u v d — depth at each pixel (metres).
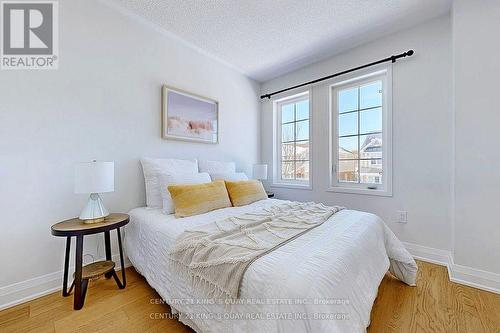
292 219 1.60
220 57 2.93
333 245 1.17
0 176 1.51
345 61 2.77
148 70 2.30
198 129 2.75
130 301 1.57
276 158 3.66
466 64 1.79
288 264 0.95
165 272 1.44
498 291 1.65
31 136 1.63
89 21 1.90
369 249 1.35
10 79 1.56
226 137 3.16
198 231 1.39
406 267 1.75
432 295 1.63
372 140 2.64
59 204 1.76
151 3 1.98
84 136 1.88
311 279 0.87
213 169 2.74
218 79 3.04
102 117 1.98
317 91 3.04
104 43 1.99
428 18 2.17
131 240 1.96
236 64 3.12
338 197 2.85
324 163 2.97
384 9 2.04
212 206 2.04
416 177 2.28
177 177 2.10
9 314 1.44
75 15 1.83
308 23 2.24
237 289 0.94
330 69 2.92
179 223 1.63
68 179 1.80
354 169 2.79
